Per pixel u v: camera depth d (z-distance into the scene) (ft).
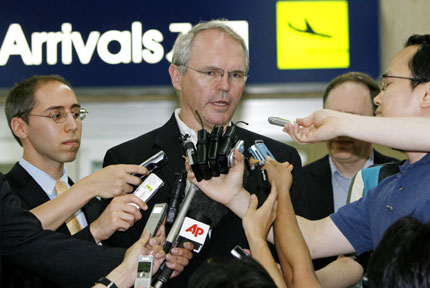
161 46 18.03
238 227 9.55
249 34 17.97
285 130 7.90
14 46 18.03
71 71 18.04
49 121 11.12
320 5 18.02
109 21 18.10
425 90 7.56
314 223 9.18
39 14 18.08
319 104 19.30
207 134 8.38
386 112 7.83
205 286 5.10
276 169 8.93
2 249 8.81
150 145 10.12
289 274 7.74
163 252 8.25
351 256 10.38
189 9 17.99
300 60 17.99
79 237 8.98
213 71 9.80
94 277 8.57
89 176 9.46
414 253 5.45
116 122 19.81
